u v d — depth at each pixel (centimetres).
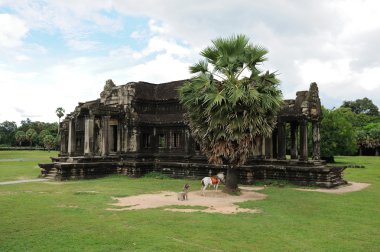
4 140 12038
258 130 1958
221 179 2136
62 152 4262
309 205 1705
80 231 1166
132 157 3195
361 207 1675
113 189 2277
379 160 6072
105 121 3259
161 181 2789
